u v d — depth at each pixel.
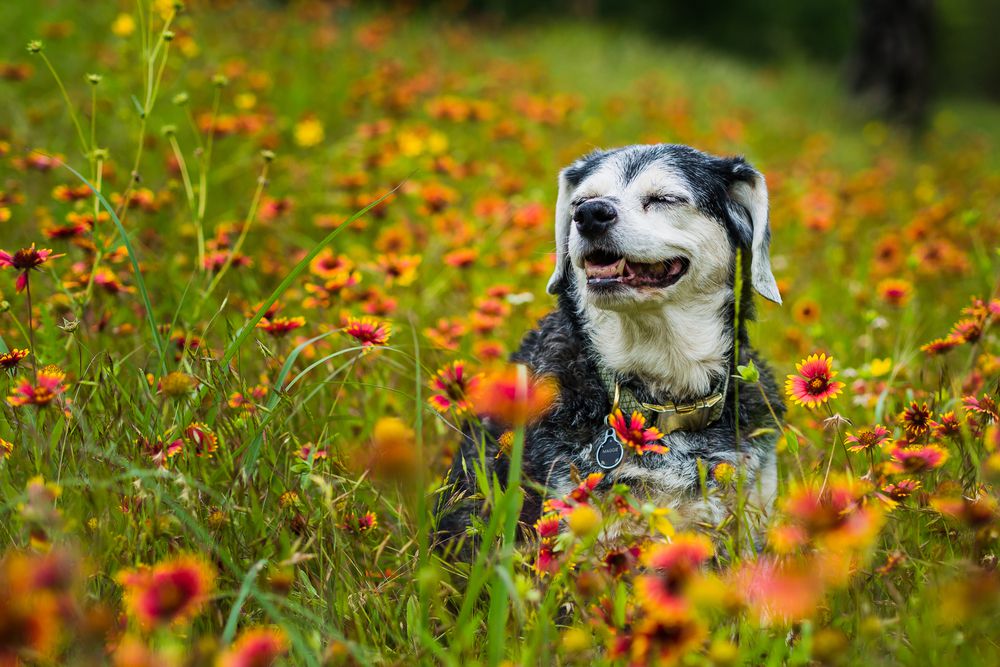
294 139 7.58
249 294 4.53
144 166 6.45
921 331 4.87
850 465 3.05
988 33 34.91
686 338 3.49
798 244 6.82
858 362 4.83
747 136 10.95
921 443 3.04
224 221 5.73
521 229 5.83
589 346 3.55
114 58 7.81
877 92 17.58
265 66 9.39
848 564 2.33
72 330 3.19
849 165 11.98
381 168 6.73
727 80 16.69
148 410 2.90
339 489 3.04
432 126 8.38
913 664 2.31
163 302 4.64
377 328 3.21
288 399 2.96
